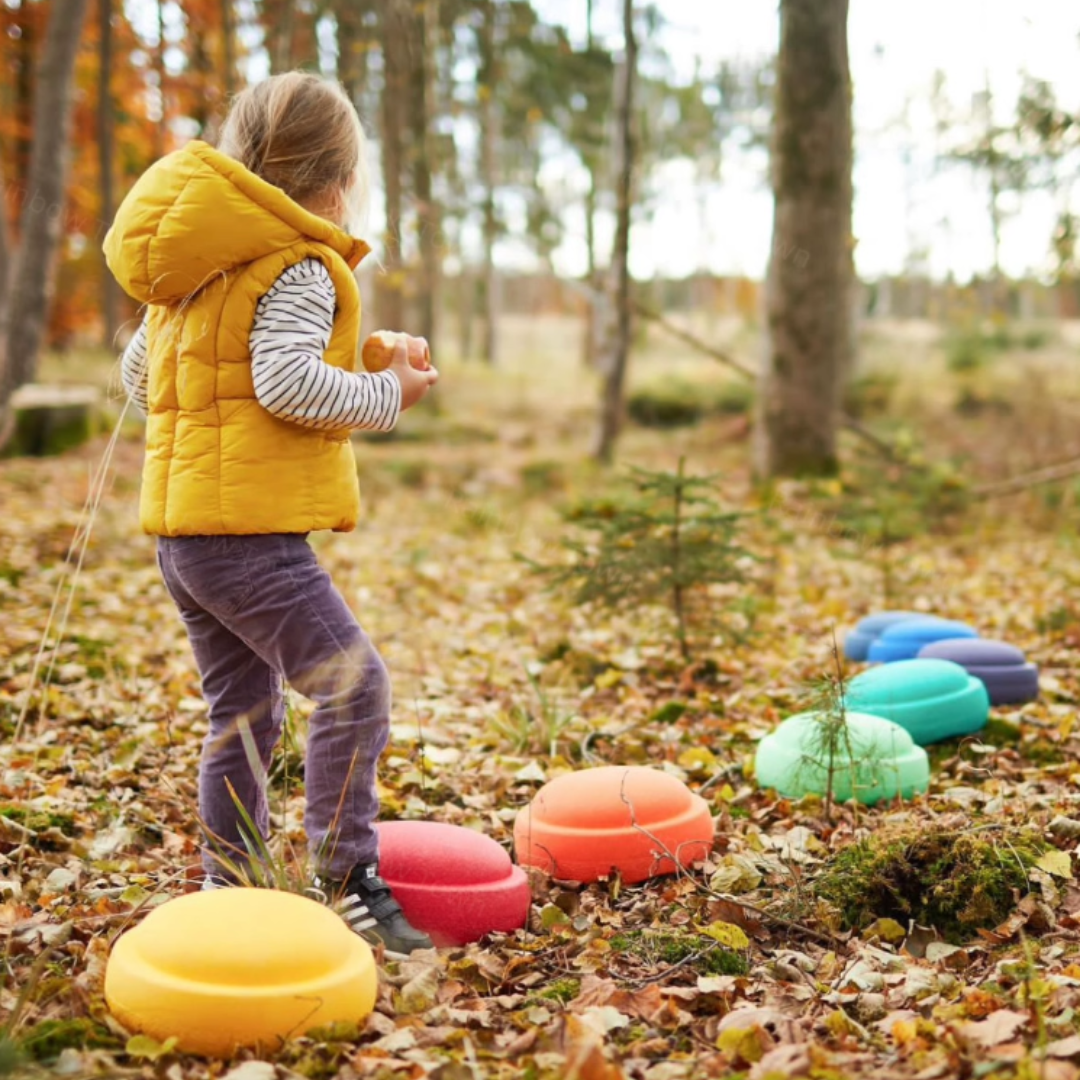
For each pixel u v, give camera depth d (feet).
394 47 56.95
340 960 8.06
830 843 12.02
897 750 13.35
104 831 12.17
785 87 39.37
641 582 19.54
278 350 8.52
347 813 9.32
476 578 28.25
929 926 10.20
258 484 8.75
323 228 8.82
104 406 47.06
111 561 27.55
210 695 9.76
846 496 32.86
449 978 9.04
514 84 90.63
